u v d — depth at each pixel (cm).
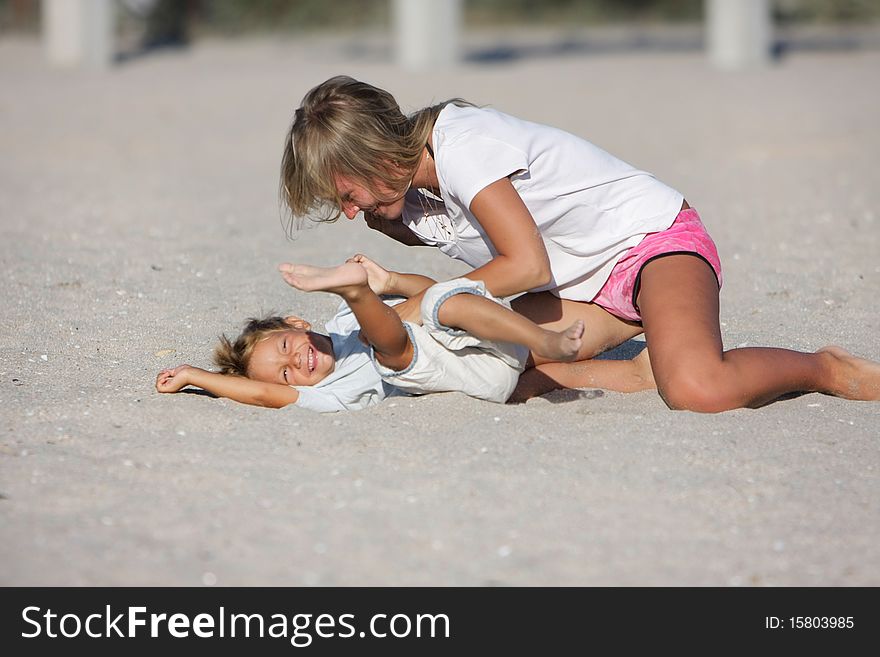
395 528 1076
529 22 11419
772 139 4331
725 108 5212
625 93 5775
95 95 5897
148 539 1047
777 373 1405
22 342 1719
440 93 5509
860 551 1048
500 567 1008
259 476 1197
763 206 3080
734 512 1123
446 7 7050
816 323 1886
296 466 1227
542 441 1298
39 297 2012
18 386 1497
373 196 1380
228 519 1091
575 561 1020
